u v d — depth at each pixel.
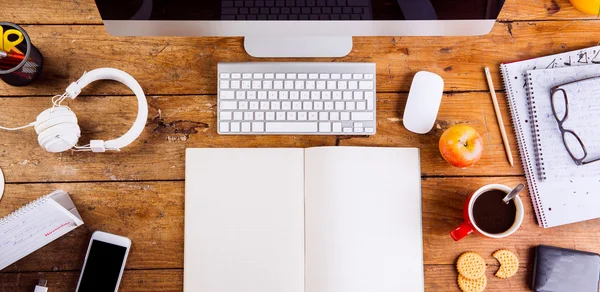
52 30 0.90
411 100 0.87
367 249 0.86
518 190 0.77
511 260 0.87
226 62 0.88
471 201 0.82
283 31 0.83
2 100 0.89
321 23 0.81
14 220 0.71
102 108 0.90
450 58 0.92
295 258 0.87
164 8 0.79
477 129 0.91
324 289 0.85
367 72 0.88
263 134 0.88
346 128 0.88
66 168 0.88
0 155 0.88
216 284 0.86
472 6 0.79
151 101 0.90
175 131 0.89
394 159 0.88
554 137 0.88
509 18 0.92
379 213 0.87
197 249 0.86
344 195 0.87
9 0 0.90
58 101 0.89
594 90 0.88
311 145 0.90
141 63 0.91
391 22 0.81
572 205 0.88
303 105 0.88
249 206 0.87
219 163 0.88
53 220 0.75
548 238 0.88
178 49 0.91
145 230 0.88
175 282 0.87
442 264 0.88
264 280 0.86
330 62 0.89
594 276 0.85
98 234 0.87
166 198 0.88
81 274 0.85
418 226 0.87
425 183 0.89
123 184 0.88
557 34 0.92
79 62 0.90
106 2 0.76
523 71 0.90
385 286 0.86
